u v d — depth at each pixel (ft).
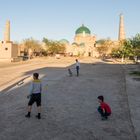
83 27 543.39
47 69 150.00
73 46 524.93
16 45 332.80
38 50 453.58
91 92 66.03
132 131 34.86
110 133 34.09
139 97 58.34
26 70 140.87
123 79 97.40
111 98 57.93
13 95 60.80
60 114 43.52
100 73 126.11
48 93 63.93
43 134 33.37
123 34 476.13
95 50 517.14
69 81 89.30
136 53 196.03
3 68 157.07
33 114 43.24
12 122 38.50
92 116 42.47
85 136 32.83
